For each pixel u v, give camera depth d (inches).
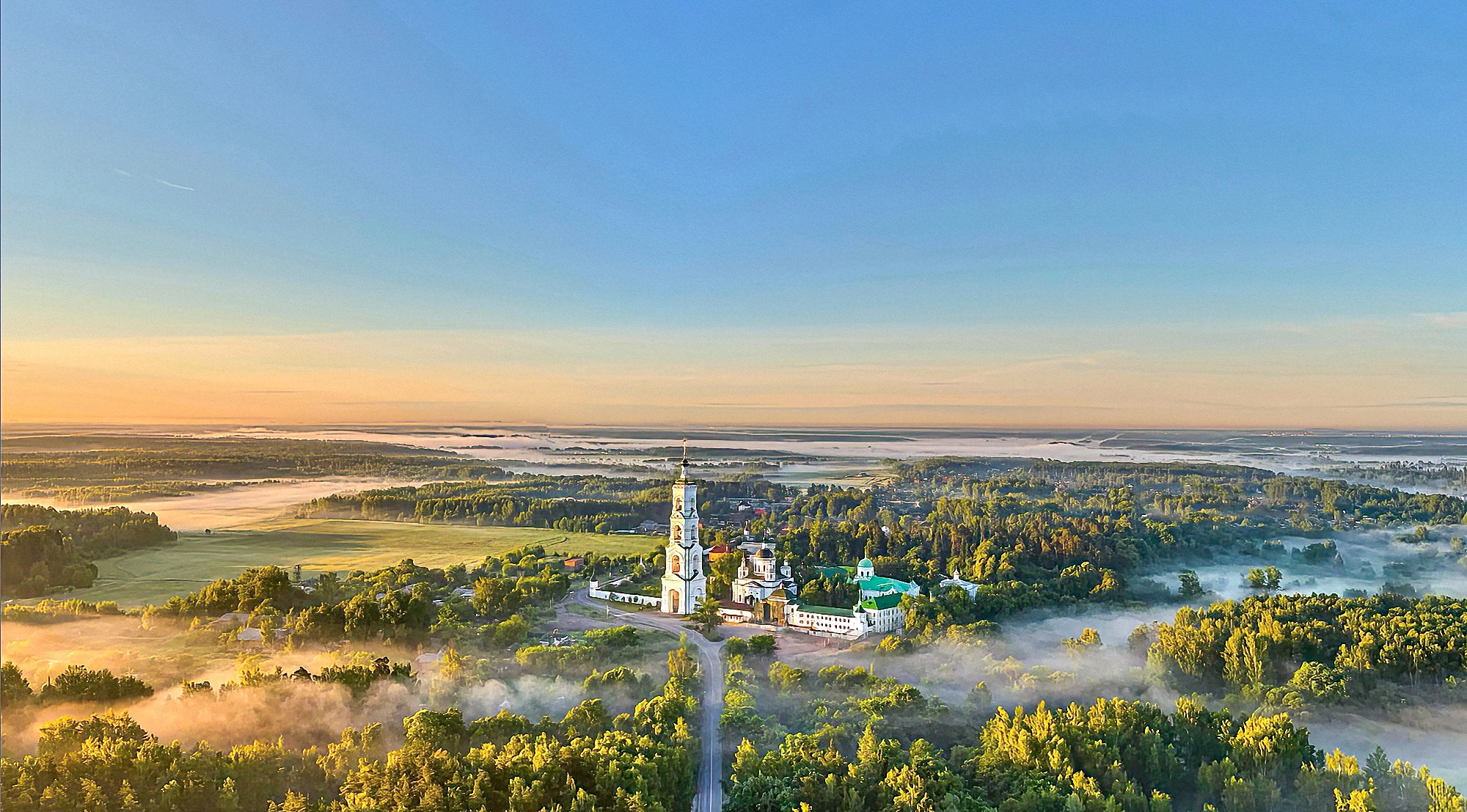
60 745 4503.0
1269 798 4399.6
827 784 4269.2
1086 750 4753.9
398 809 3853.3
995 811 4220.0
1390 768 4616.1
